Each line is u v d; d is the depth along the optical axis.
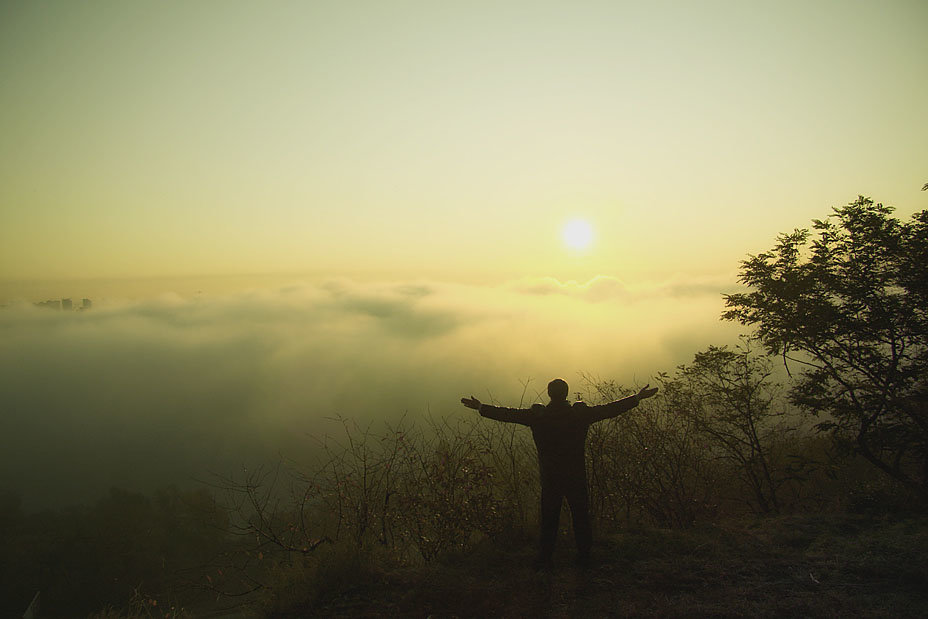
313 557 5.41
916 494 7.64
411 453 6.62
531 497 6.67
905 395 8.34
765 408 9.62
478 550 5.86
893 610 4.04
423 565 5.66
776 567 4.96
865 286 8.67
